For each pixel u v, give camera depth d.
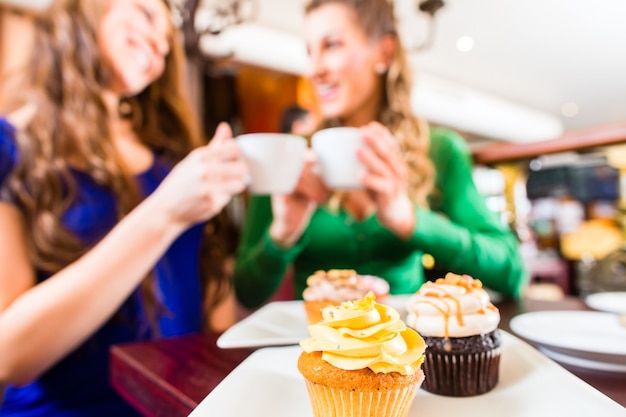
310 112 0.91
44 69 0.57
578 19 1.40
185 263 0.62
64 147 0.53
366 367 0.31
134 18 0.62
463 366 0.33
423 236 0.61
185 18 0.92
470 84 2.14
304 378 0.33
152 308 0.56
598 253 1.08
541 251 1.17
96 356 0.52
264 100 1.08
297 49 1.30
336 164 0.49
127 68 0.62
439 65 1.84
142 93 0.66
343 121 0.81
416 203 0.75
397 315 0.35
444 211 0.78
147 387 0.37
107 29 0.59
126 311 0.54
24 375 0.42
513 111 2.51
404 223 0.59
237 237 0.94
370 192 0.58
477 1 1.25
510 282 0.64
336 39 0.77
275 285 0.70
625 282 1.05
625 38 1.53
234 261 0.90
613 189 1.02
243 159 0.46
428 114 2.11
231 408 0.30
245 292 0.73
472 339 0.34
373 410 0.31
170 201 0.45
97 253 0.45
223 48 1.07
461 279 0.40
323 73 0.80
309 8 0.82
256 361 0.36
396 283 0.71
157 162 0.64
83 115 0.55
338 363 0.31
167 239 0.46
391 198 0.56
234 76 1.08
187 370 0.38
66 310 0.42
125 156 0.62
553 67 1.89
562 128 2.97
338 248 0.72
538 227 1.17
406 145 0.77
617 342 0.37
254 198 0.80
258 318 0.49
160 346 0.45
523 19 1.37
